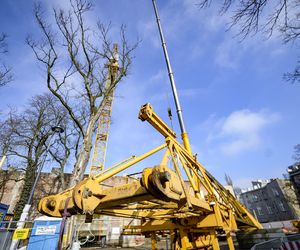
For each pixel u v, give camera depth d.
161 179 1.84
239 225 7.12
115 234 17.72
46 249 6.51
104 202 2.35
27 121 22.00
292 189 36.25
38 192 22.23
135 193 2.07
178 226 4.72
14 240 6.76
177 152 4.84
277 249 7.03
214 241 4.56
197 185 5.62
